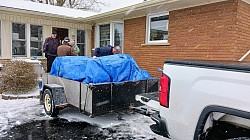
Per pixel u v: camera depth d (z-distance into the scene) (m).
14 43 9.12
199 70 1.91
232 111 1.63
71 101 4.44
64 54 6.69
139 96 2.99
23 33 9.35
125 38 9.09
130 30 8.81
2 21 8.66
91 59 4.49
